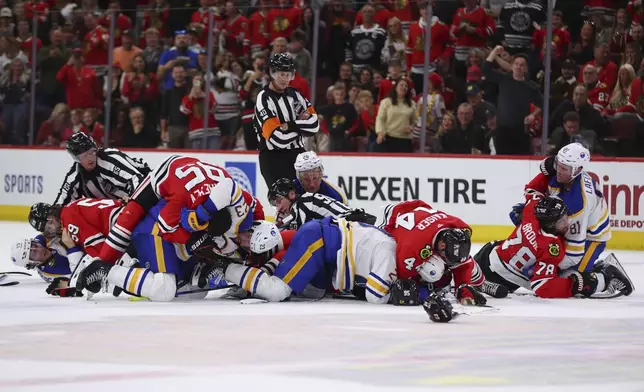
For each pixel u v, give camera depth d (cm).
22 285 1340
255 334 905
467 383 696
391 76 2356
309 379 704
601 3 2253
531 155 2259
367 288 1134
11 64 2692
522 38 2261
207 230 1125
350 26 2381
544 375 727
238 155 2456
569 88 2250
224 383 687
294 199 1259
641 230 2142
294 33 2408
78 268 1178
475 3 2291
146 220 1151
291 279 1146
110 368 738
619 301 1216
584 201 1249
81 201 1201
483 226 2255
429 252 1113
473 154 2270
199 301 1168
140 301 1157
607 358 801
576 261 1262
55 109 2673
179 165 1123
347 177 2356
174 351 812
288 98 1512
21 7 2678
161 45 2559
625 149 2238
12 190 2748
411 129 2359
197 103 2525
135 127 2589
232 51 2491
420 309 1102
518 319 1030
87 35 2620
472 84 2302
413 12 2350
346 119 2398
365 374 724
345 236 1145
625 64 2231
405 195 2309
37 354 795
